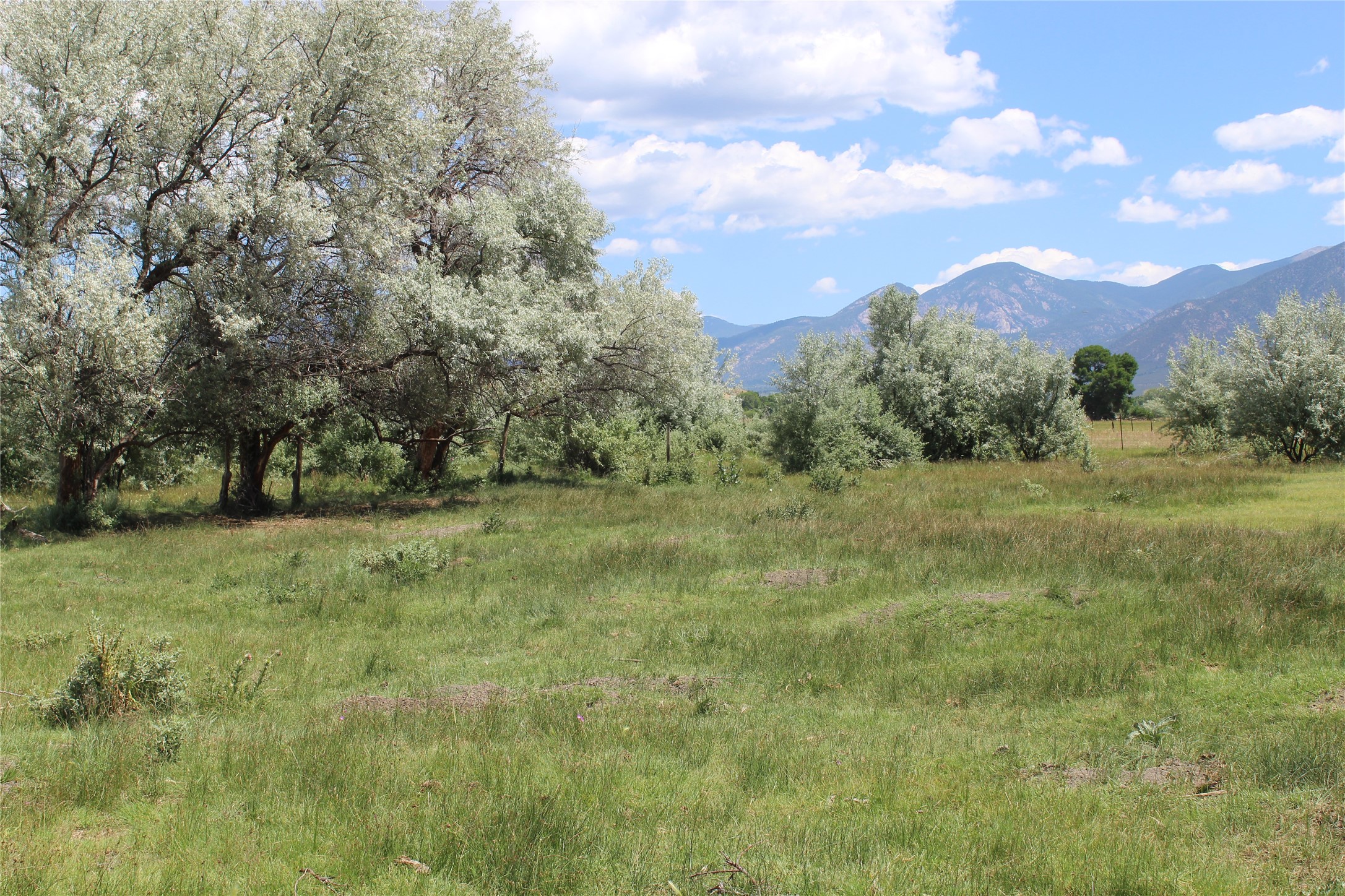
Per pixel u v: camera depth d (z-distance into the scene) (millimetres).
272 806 5074
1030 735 6586
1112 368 104375
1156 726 6391
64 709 7043
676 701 7539
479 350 21234
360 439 31672
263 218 19406
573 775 5551
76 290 17094
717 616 10391
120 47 18406
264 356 20547
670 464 28688
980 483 23203
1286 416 27984
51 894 3908
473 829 4582
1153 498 18734
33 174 17297
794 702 7660
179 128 18984
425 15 24609
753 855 4422
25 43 17484
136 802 5188
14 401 17906
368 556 13578
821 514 17438
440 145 24172
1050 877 4141
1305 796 5047
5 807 5031
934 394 35062
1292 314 28734
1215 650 8227
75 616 11094
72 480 20344
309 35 21188
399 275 22391
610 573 12469
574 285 25609
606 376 26906
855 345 38656
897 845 4582
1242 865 4266
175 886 4008
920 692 7816
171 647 9281
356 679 8531
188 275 20578
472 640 9773
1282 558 11125
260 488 23234
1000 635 9242
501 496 23688
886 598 10680
